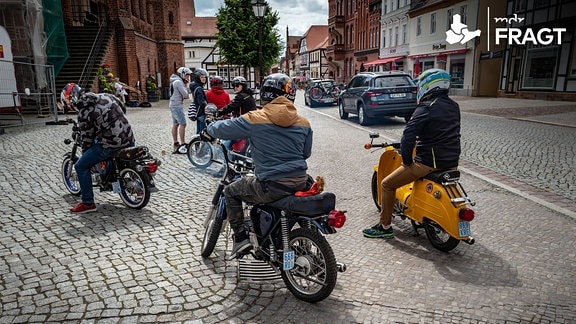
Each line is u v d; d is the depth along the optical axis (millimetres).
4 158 8812
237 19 31422
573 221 5109
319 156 9312
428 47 36500
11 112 15391
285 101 3271
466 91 31125
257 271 3762
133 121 16172
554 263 4047
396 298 3453
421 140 4211
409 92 13773
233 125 3219
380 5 46969
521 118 14875
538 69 25250
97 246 4457
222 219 3967
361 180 7273
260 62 15352
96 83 21109
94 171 5727
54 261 4105
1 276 3809
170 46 34938
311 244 3422
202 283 3682
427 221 4426
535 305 3332
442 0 33344
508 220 5176
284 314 3240
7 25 16297
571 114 16016
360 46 54531
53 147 10070
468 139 10820
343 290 3584
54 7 19453
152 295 3484
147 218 5312
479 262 4090
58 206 5770
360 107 14617
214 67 86500
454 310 3273
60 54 20016
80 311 3258
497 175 7270
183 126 9508
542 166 7801
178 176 7477
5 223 5117
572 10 22562
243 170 3883
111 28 24938
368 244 4566
